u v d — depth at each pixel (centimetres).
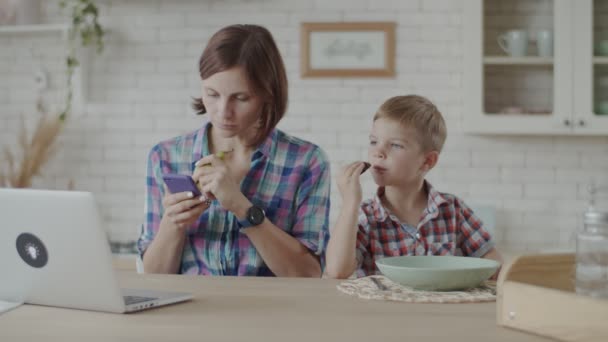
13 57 385
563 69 331
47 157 366
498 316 104
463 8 358
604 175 356
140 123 375
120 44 375
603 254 104
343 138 363
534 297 98
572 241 349
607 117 327
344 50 362
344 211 177
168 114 373
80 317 111
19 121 385
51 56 382
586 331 92
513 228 359
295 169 194
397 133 193
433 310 115
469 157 360
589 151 357
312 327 102
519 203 359
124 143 376
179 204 167
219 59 171
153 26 374
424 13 360
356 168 181
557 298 95
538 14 337
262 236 175
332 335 97
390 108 197
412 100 201
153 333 99
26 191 114
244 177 192
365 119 362
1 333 100
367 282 142
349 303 121
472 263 143
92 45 375
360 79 363
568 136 358
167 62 373
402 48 361
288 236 182
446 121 360
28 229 115
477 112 335
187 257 190
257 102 177
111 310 113
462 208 204
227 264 188
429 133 197
